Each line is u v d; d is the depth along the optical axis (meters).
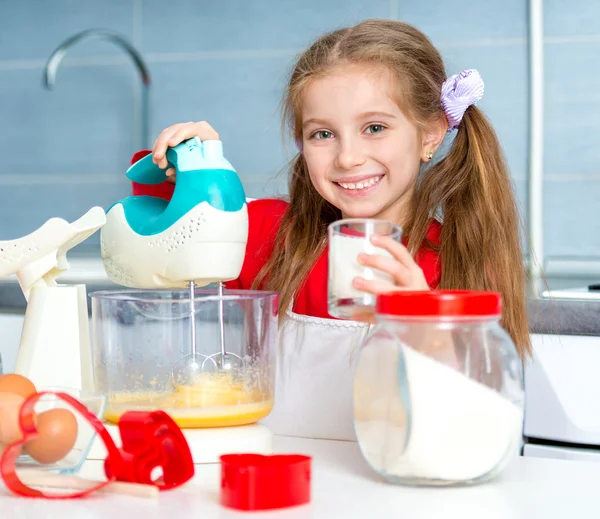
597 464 0.86
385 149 1.26
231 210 0.97
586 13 2.10
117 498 0.73
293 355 1.29
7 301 1.85
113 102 2.44
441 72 1.45
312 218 1.48
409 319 0.74
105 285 1.87
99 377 0.93
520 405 0.77
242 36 2.34
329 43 1.32
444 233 1.40
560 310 1.52
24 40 2.49
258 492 0.69
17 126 2.51
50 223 0.97
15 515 0.68
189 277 0.97
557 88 2.13
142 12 2.40
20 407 0.76
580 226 2.13
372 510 0.69
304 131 1.30
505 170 1.44
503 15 2.15
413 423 0.74
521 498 0.73
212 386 0.92
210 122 2.37
